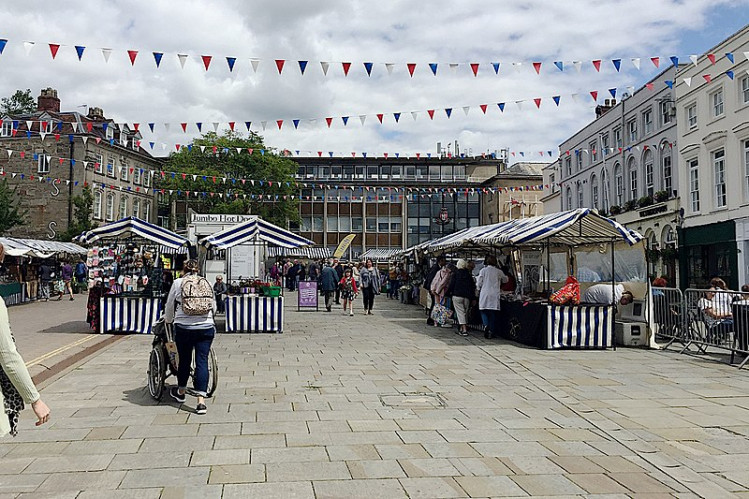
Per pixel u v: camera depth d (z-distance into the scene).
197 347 6.89
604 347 12.02
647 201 28.45
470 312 15.73
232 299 14.64
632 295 13.16
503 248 18.69
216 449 5.41
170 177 42.06
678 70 26.16
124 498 4.26
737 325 10.14
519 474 4.82
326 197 58.47
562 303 11.95
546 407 7.13
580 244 14.79
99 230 14.32
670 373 9.39
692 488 4.57
